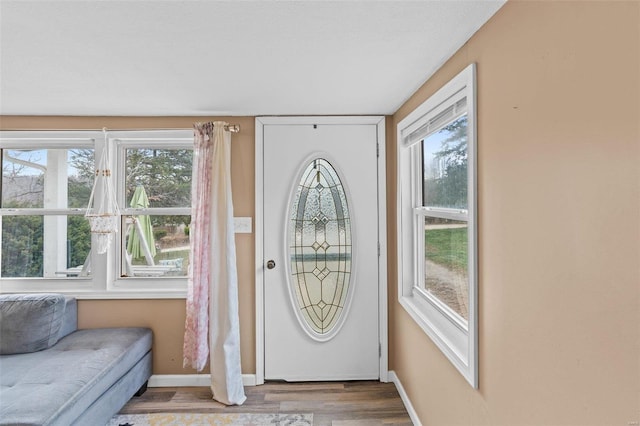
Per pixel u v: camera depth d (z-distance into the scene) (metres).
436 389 1.97
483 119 1.45
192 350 2.66
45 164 2.85
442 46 1.62
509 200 1.27
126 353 2.35
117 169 2.86
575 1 0.95
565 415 1.00
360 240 2.86
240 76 1.97
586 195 0.92
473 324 1.50
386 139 2.86
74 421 1.83
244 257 2.85
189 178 2.90
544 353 1.09
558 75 1.02
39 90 2.17
